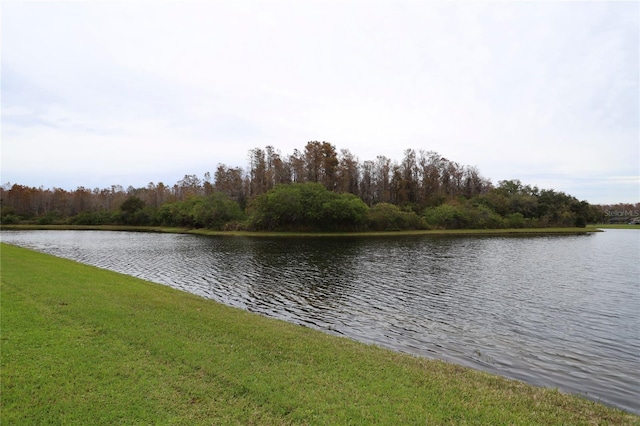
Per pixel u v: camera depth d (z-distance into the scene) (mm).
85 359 7992
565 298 21734
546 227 105000
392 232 82062
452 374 8727
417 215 96688
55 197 140250
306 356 9070
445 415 6414
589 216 119312
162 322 11117
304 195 81312
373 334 14961
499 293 22906
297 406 6480
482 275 29281
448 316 17781
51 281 16250
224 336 10172
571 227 108875
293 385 7301
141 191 155375
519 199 110375
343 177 111250
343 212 77812
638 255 44094
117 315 11445
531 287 24844
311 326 15938
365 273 29656
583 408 7340
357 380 7754
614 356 12930
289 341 10242
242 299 20797
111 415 5949
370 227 83625
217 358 8461
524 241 65125
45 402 6254
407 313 18219
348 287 24234
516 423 6309
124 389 6781
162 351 8656
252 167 117438
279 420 6000
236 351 9047
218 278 27234
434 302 20469
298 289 23531
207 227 87312
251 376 7605
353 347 10422
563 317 17781
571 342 14336
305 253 43750
